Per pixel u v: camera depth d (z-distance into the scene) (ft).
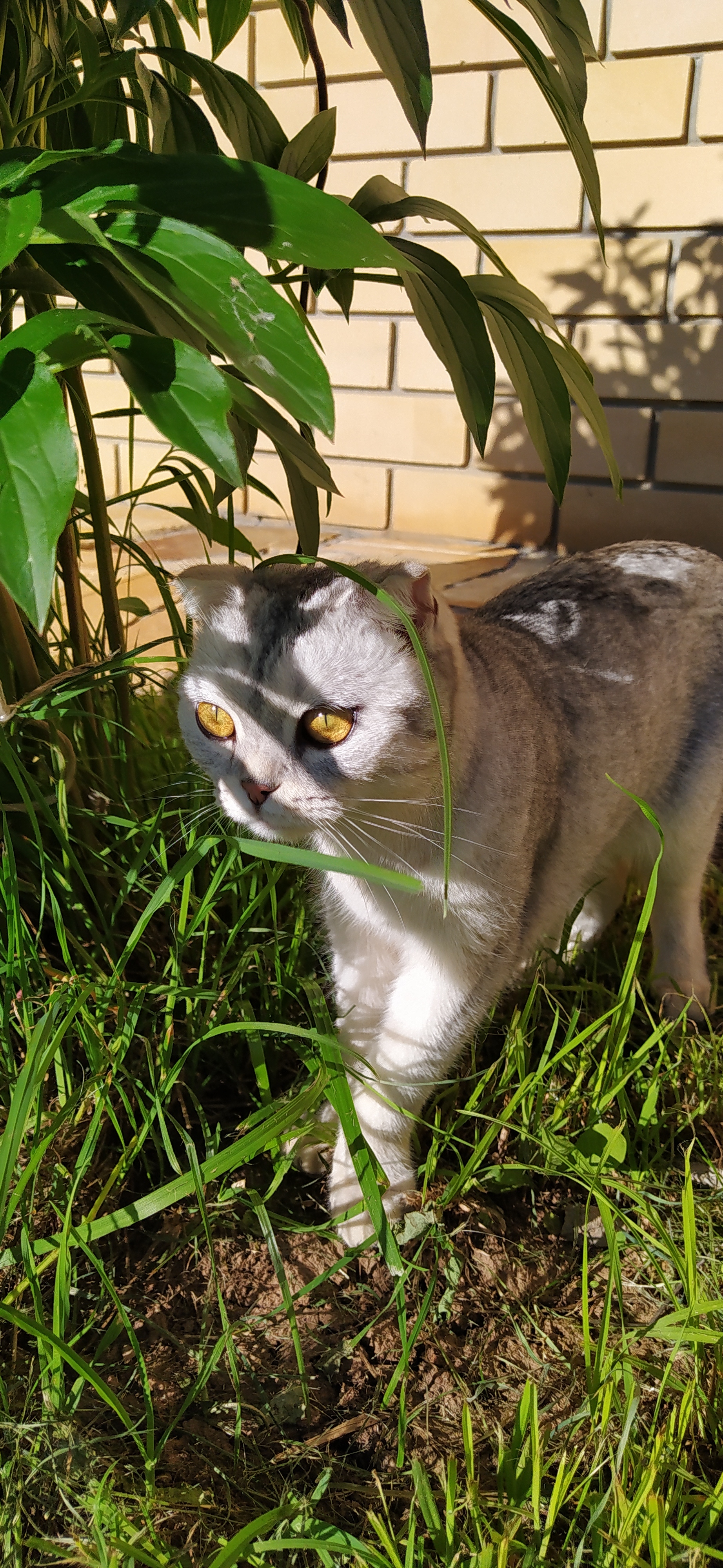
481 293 2.03
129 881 1.93
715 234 4.33
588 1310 1.57
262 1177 2.00
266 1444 1.57
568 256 4.57
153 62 4.77
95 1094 1.90
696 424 4.53
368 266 1.20
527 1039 2.10
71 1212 1.73
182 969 2.09
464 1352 1.72
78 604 2.34
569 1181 2.02
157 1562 1.27
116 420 5.58
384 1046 1.99
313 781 1.73
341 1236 1.89
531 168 4.51
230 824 2.15
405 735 1.73
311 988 1.91
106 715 2.45
